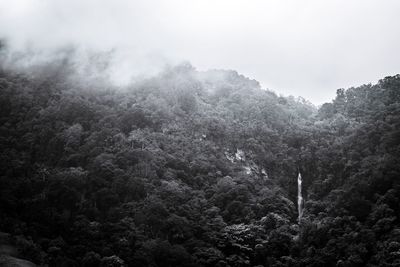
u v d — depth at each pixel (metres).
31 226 55.25
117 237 55.94
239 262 59.03
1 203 56.56
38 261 49.75
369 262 53.12
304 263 58.50
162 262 55.94
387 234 55.25
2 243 50.94
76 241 55.00
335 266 56.09
